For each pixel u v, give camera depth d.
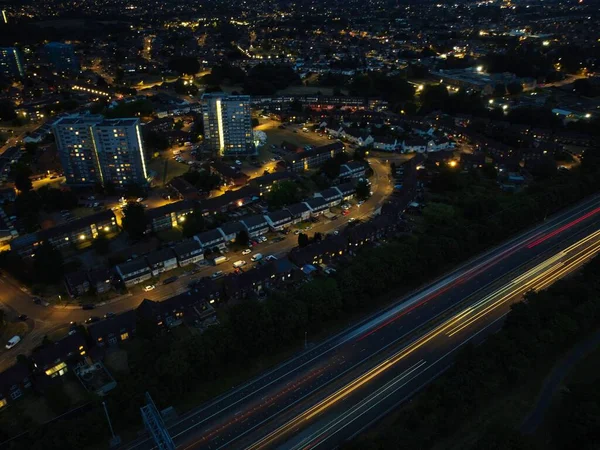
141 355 127.75
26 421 113.12
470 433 112.75
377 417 115.81
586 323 137.75
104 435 110.62
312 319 141.38
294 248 181.00
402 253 164.62
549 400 121.88
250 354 132.25
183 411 118.50
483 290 162.75
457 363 124.19
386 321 148.88
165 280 168.88
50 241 184.62
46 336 139.62
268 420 116.25
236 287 157.12
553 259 179.50
